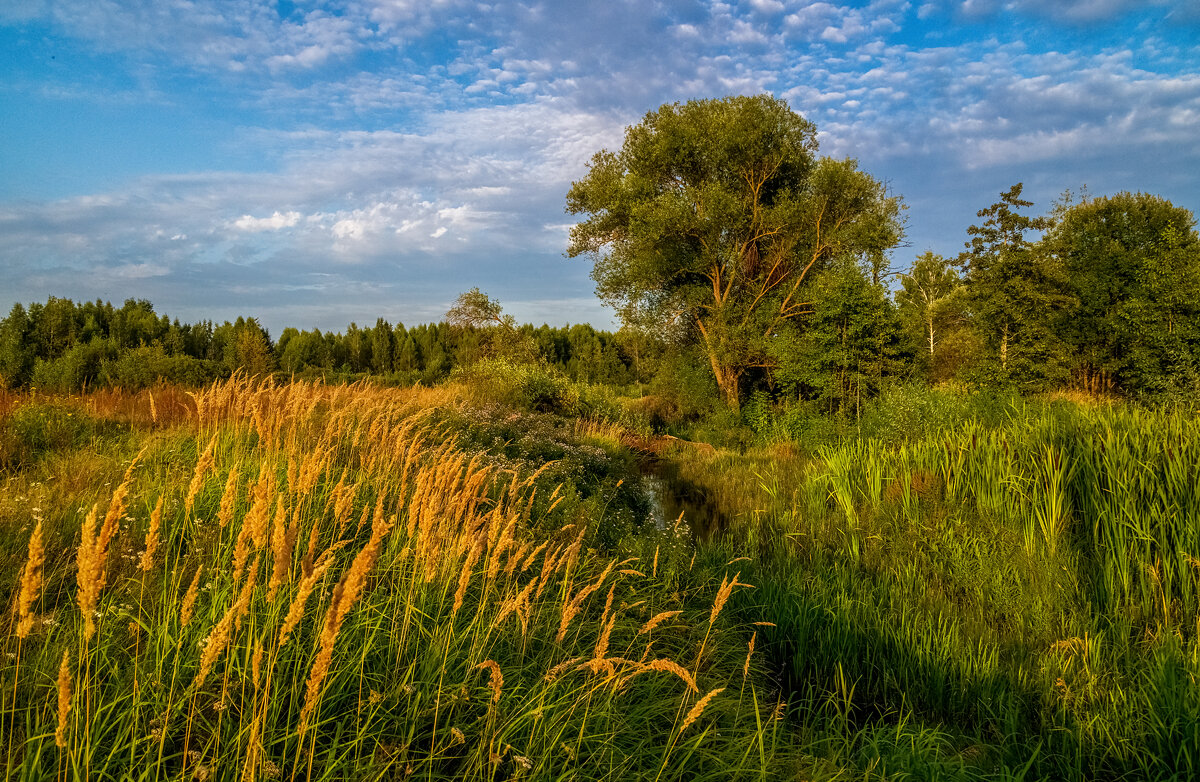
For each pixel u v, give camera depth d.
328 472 5.09
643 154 27.09
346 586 2.04
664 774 3.03
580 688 3.22
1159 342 17.53
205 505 4.69
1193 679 4.03
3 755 2.22
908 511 8.24
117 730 2.45
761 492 12.02
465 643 3.58
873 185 24.39
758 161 26.02
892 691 4.80
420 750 2.75
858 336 19.58
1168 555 5.66
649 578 5.92
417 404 12.02
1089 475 7.12
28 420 8.00
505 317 30.75
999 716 4.30
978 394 15.78
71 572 3.54
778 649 5.48
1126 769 3.65
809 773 3.28
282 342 58.94
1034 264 21.16
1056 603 5.66
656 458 18.00
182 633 2.80
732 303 25.91
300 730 2.19
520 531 5.33
